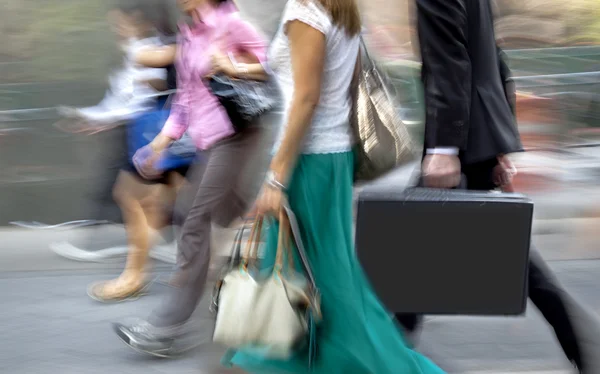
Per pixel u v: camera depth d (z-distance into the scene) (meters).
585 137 9.40
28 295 6.61
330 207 3.93
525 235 4.16
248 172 5.32
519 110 9.34
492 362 5.39
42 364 5.38
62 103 8.62
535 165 9.19
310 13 3.72
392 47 9.59
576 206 8.87
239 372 4.29
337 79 3.88
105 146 6.73
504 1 15.63
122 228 7.77
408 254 4.11
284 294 3.77
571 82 9.59
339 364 3.89
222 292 3.84
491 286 4.15
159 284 6.77
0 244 7.99
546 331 5.88
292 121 3.75
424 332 5.86
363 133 4.03
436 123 4.24
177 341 5.40
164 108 6.38
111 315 6.21
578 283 6.89
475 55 4.35
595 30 15.77
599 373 4.50
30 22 11.38
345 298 3.90
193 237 5.33
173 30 6.33
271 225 3.93
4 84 8.69
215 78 5.23
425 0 4.24
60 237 8.05
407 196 4.12
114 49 10.38
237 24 5.31
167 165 6.29
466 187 4.50
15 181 8.55
